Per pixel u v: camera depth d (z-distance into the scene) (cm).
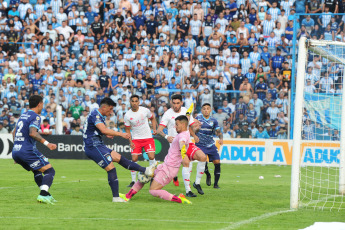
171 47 5672
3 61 5828
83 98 5216
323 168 4106
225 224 1639
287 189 2733
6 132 5009
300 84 2020
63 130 5062
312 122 3791
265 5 5778
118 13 6003
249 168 4150
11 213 1825
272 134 4650
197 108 4738
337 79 4269
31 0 6353
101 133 2148
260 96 4772
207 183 2752
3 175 3372
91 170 3791
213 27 5794
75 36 5969
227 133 4694
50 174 2069
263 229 1563
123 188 2686
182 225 1616
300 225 1639
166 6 6047
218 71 5366
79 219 1709
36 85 5481
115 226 1593
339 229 1528
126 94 5247
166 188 2697
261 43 5453
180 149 2092
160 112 4784
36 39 6050
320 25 4541
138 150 2731
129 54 5653
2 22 6225
